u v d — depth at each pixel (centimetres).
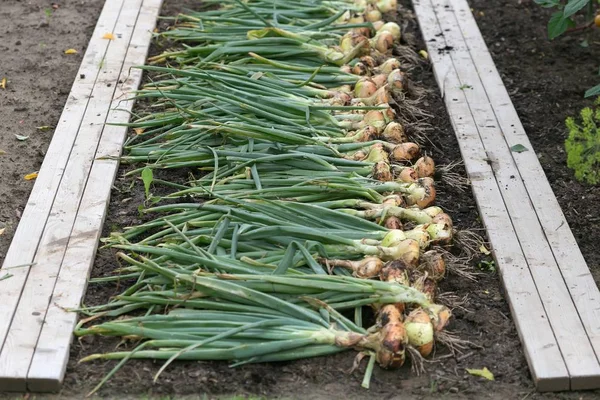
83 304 341
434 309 328
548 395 319
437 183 401
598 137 394
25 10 511
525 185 393
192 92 412
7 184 393
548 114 445
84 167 394
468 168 402
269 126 396
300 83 420
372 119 404
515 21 516
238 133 388
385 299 329
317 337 321
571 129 398
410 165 393
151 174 361
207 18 472
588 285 348
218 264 334
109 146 405
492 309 346
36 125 425
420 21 502
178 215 362
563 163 415
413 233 352
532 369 322
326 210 357
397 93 427
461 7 515
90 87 441
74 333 328
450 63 468
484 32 507
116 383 317
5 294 338
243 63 440
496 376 324
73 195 380
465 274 354
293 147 388
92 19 505
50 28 495
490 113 434
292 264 342
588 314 337
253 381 317
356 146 393
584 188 402
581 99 455
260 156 383
